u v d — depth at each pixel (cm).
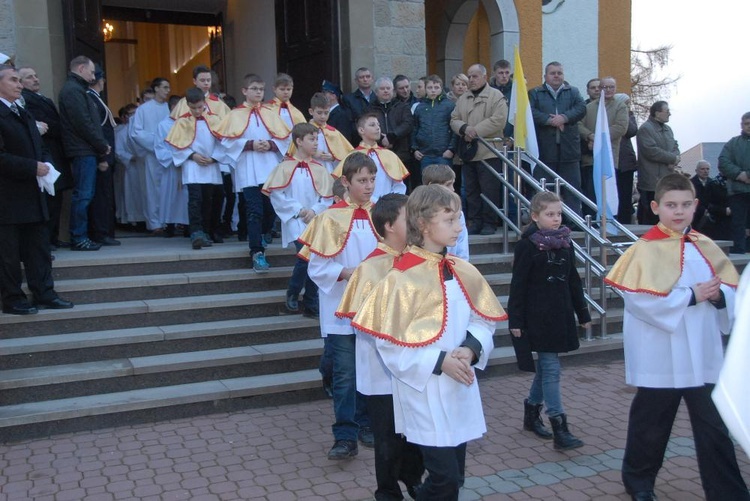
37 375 491
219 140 669
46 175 525
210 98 750
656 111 914
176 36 1595
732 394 161
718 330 352
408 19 898
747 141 870
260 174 648
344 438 423
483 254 751
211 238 739
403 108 783
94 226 710
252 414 510
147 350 541
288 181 575
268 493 385
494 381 586
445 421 283
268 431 476
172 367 521
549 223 451
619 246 651
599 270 642
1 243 520
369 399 330
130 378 511
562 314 443
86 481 401
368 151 645
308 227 439
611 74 1162
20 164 510
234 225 861
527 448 450
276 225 770
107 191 715
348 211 439
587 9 1128
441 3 1125
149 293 594
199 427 484
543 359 453
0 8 693
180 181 784
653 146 905
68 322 543
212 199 730
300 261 581
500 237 761
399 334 285
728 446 336
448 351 286
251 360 543
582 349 625
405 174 652
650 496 363
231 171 726
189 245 717
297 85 957
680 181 354
